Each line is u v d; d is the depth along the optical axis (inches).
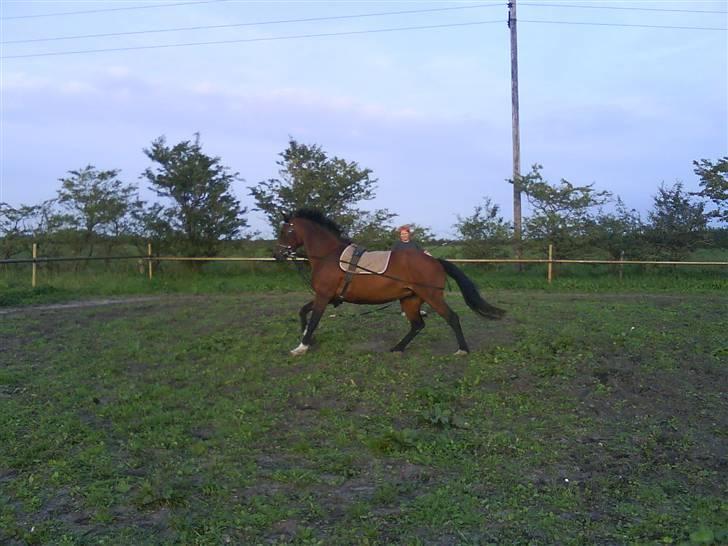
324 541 192.2
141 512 210.1
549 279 818.2
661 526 201.2
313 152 876.6
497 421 294.2
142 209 862.5
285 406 312.3
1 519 204.7
